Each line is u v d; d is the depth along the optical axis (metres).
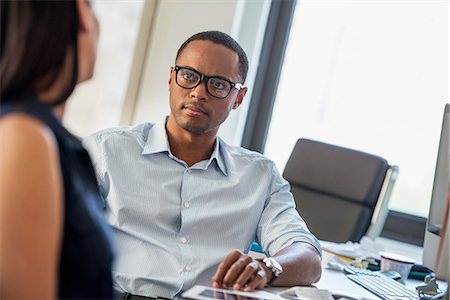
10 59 0.95
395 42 3.75
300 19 3.96
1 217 0.84
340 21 3.87
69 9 0.97
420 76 3.71
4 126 0.90
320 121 3.88
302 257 1.95
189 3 3.70
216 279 1.69
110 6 3.47
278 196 2.28
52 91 1.00
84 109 3.41
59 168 0.94
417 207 3.74
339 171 3.09
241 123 3.90
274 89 3.96
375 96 3.77
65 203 0.96
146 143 2.17
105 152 2.12
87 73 1.05
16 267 0.85
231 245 2.15
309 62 3.93
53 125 0.96
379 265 2.43
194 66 2.10
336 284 2.04
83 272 0.98
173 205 2.11
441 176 2.13
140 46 3.69
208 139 2.18
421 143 3.71
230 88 2.13
